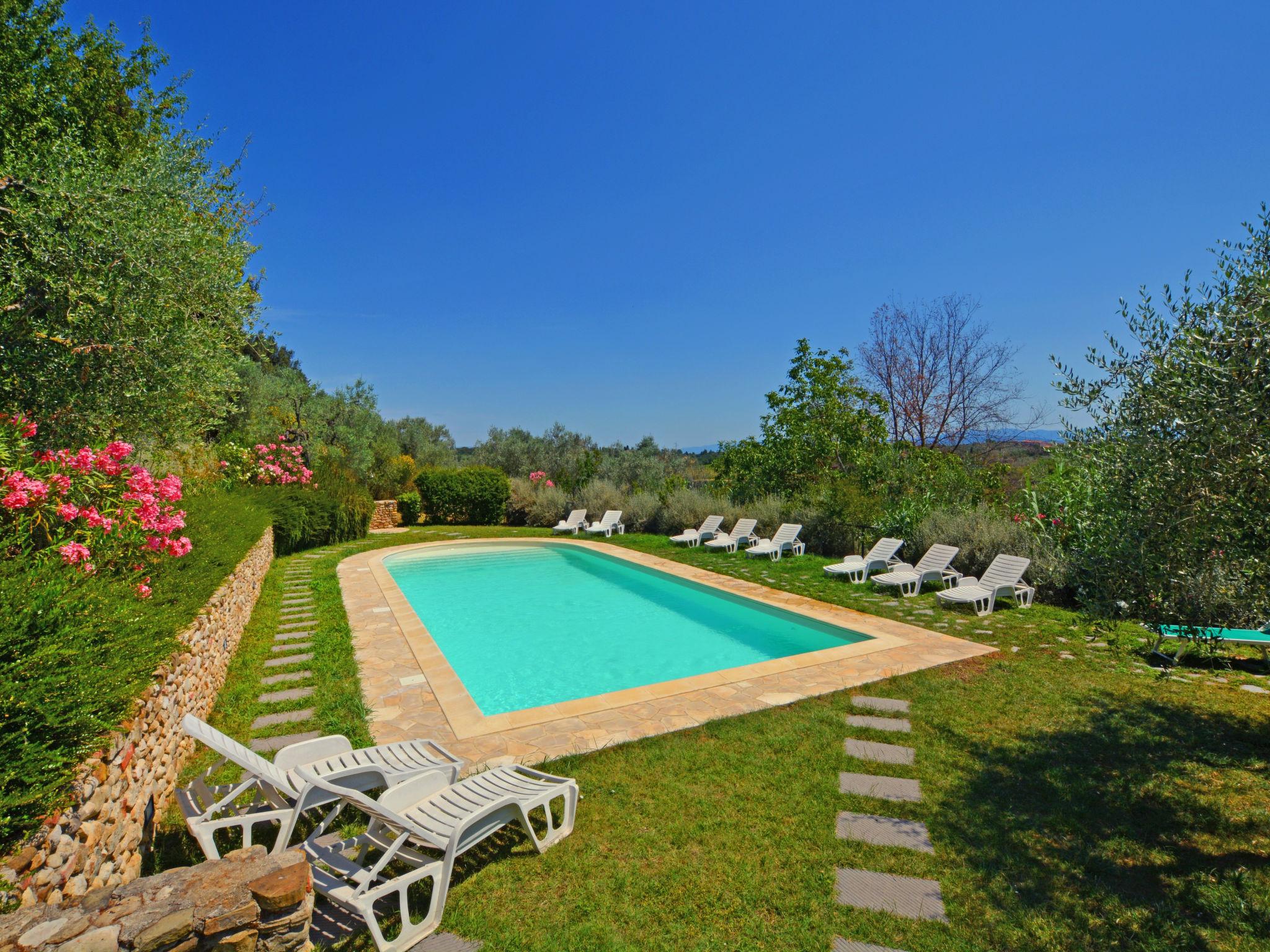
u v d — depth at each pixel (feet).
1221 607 10.62
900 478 49.47
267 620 29.27
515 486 76.02
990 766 14.67
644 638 31.17
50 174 16.49
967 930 9.53
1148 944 9.09
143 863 11.03
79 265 16.55
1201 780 13.57
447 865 9.86
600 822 12.67
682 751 15.80
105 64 25.67
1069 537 31.60
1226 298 10.04
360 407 82.38
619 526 61.57
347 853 11.27
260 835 12.16
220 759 15.23
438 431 118.42
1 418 14.53
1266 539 9.61
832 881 10.74
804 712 18.28
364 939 9.48
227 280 20.80
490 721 17.94
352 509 59.47
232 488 41.55
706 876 10.94
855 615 30.04
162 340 17.63
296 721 17.76
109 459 15.29
